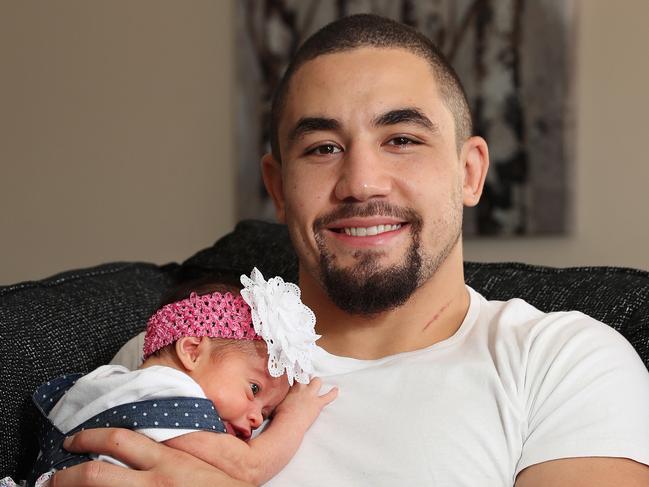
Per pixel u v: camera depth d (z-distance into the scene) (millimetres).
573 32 3111
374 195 1450
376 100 1460
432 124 1480
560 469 1303
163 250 3785
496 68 3199
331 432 1406
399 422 1378
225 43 3631
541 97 3150
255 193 3564
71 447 1372
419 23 3299
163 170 3768
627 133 3047
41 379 1625
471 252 3312
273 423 1406
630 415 1324
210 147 3674
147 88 3785
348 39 1518
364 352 1536
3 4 4023
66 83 3926
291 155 1524
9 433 1549
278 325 1439
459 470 1328
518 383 1376
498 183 3221
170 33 3734
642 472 1290
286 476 1388
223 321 1473
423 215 1464
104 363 1757
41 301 1769
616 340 1419
